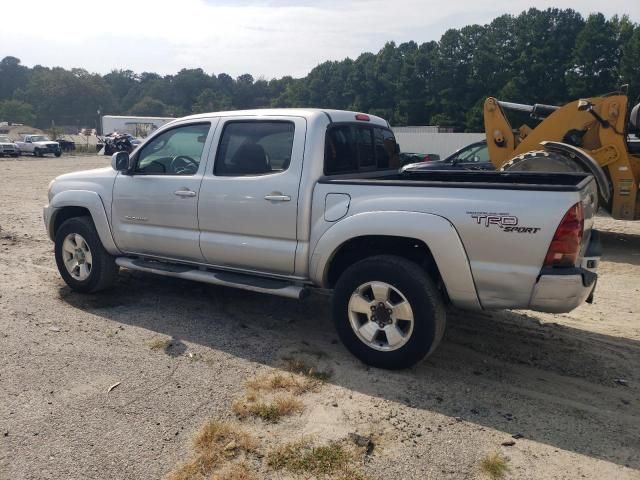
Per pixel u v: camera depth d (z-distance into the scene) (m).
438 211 4.01
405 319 4.17
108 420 3.61
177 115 153.12
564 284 3.71
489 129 10.91
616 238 10.29
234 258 5.01
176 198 5.27
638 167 9.24
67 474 3.08
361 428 3.57
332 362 4.52
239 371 4.34
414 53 80.62
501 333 5.18
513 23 69.81
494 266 3.88
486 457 3.28
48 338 4.92
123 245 5.76
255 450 3.31
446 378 4.27
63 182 6.23
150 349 4.73
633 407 3.89
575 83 61.88
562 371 4.43
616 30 61.50
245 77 165.75
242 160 4.96
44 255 8.06
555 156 8.94
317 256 4.52
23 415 3.66
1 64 177.50
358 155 5.30
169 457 3.24
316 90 104.50
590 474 3.15
